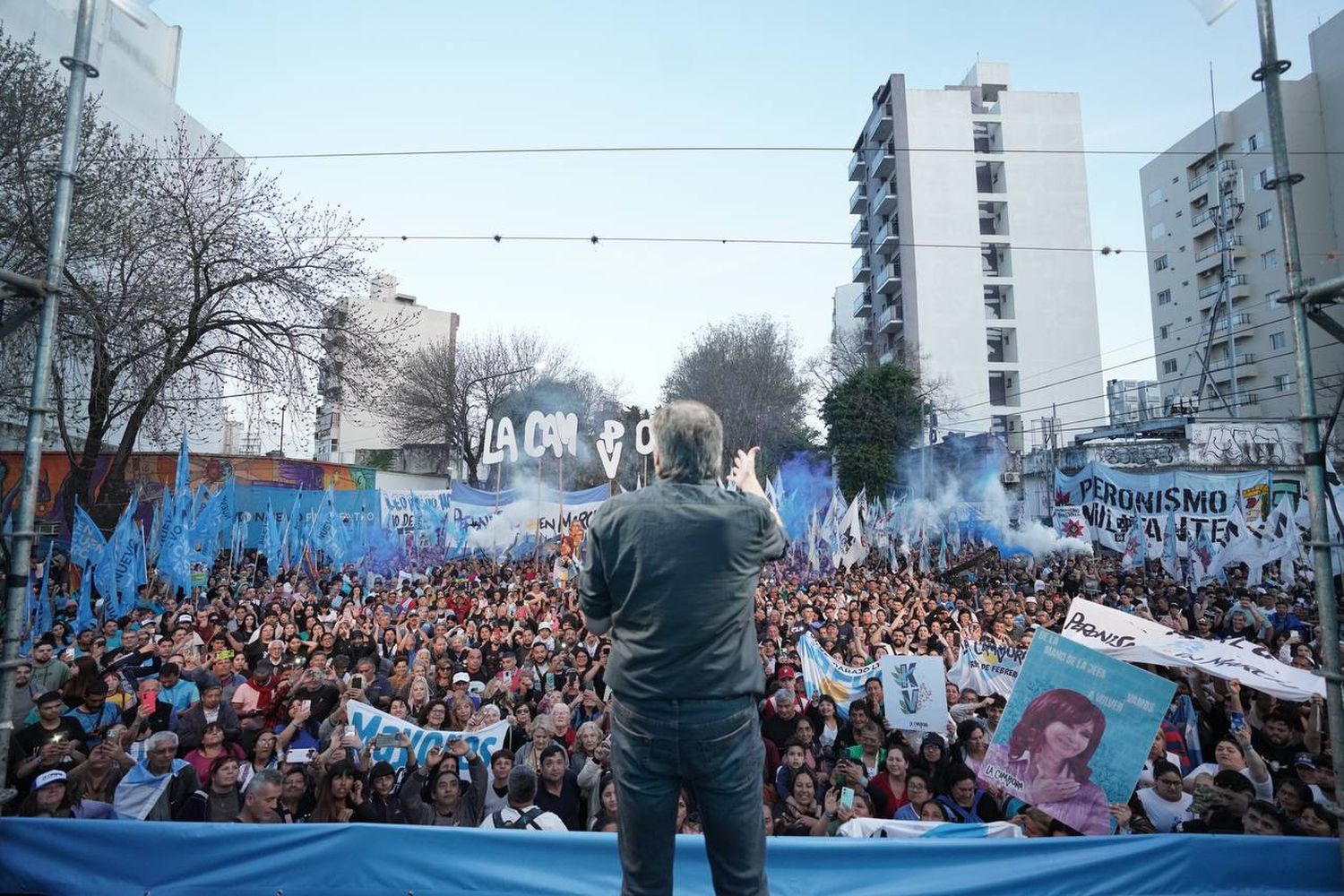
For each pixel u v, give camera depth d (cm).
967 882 323
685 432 226
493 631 1212
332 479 3575
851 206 6694
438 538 2550
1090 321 5894
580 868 321
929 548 2855
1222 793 570
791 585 1956
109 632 1218
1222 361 5531
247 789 553
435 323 6303
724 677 205
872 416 4488
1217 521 1873
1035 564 2606
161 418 2277
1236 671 630
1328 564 306
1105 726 482
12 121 1631
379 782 620
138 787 601
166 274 1948
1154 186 6188
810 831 593
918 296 5744
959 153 5878
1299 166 5188
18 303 377
